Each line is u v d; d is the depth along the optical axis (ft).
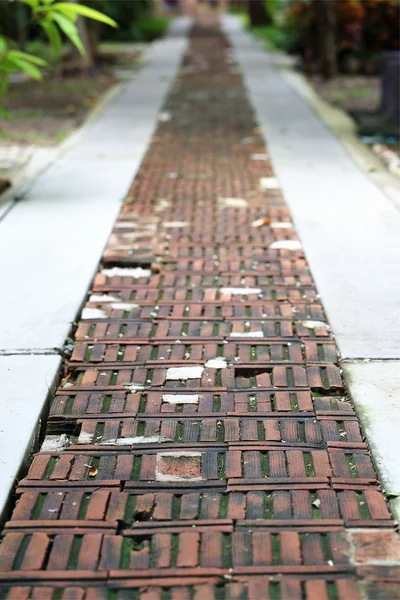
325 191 22.52
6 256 16.81
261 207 21.03
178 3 166.61
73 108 39.14
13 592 7.71
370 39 53.62
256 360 12.51
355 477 9.46
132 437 10.41
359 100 41.50
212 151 28.45
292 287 15.38
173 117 35.86
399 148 28.84
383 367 11.96
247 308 14.49
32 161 27.04
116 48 76.43
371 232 18.54
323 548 8.28
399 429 10.27
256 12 112.37
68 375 12.16
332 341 13.01
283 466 9.71
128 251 17.49
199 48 77.56
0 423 10.33
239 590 7.72
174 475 9.57
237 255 17.29
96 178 24.14
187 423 10.74
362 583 7.78
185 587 7.77
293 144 29.55
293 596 7.63
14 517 8.75
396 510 8.80
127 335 13.39
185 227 19.35
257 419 10.80
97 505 8.96
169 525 8.64
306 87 46.98
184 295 15.07
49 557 8.16
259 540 8.38
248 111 37.47
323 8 49.73
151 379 11.97
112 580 7.86
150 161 26.73
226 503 9.07
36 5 20.83
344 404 11.11
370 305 14.24
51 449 10.23
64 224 19.26
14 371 11.74
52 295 14.65
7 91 45.47
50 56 61.72
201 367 12.28
